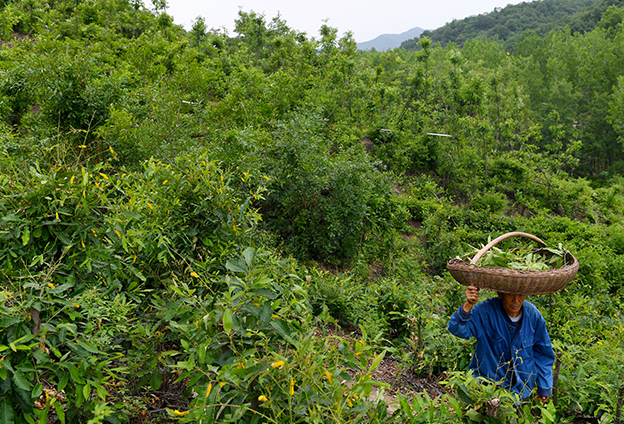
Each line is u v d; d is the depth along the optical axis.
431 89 25.14
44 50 8.59
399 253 9.78
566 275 2.46
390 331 5.64
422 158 20.38
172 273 3.03
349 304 5.57
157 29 24.30
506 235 2.89
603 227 16.50
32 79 8.22
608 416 3.01
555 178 22.38
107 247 2.40
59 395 2.34
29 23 23.16
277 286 2.08
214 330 1.83
